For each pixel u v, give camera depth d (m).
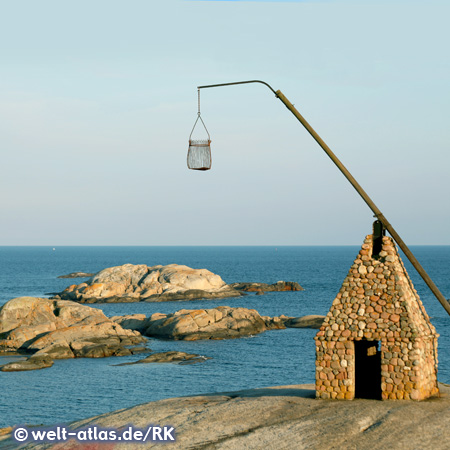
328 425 27.06
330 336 31.11
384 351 30.36
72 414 64.31
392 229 29.95
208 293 191.38
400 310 30.50
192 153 26.97
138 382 78.81
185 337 114.44
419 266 29.45
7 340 102.38
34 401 69.38
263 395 33.19
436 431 26.05
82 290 188.62
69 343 99.12
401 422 26.97
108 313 157.38
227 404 31.19
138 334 112.12
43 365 88.12
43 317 110.25
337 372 30.92
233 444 26.27
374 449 24.70
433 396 31.44
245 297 196.62
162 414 30.73
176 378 81.25
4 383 78.06
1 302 188.12
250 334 119.62
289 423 27.67
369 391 33.78
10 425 60.44
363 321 30.89
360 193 29.84
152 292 186.88
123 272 198.00
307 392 33.44
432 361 32.28
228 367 89.00
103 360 93.88
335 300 31.67
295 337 117.44
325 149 28.78
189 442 26.89
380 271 31.27
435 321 136.25
